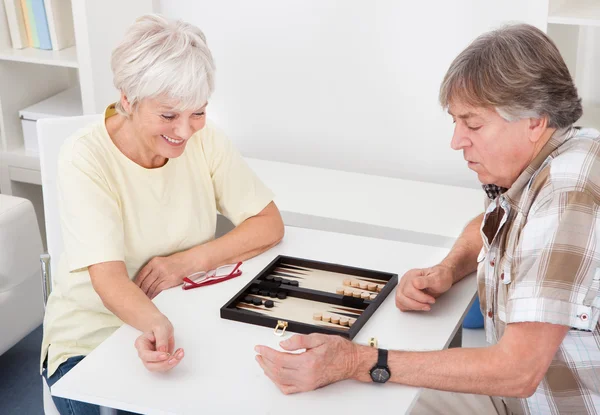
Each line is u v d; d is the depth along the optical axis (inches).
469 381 63.1
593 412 65.7
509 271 67.1
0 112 138.9
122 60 73.6
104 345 70.0
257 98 135.9
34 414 112.0
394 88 126.6
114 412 67.5
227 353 68.3
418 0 120.6
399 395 63.0
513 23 64.9
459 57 64.0
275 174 127.8
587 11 108.1
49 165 89.3
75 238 77.6
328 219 111.4
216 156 88.0
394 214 112.3
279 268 83.0
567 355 64.7
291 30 129.6
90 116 92.0
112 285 75.4
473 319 116.8
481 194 119.7
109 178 80.5
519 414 74.6
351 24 125.6
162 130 75.7
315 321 72.8
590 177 61.7
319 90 131.3
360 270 80.7
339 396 62.8
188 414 60.8
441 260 84.0
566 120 63.8
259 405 61.7
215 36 134.8
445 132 125.9
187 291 79.0
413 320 73.3
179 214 84.7
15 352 127.2
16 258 114.0
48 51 136.4
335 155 134.3
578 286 60.6
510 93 61.4
